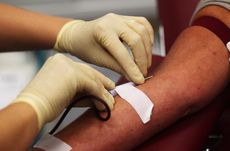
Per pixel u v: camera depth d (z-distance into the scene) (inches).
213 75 20.8
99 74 20.4
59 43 24.1
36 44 24.9
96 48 22.3
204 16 22.3
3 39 25.0
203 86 20.6
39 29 24.4
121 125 19.5
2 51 26.0
